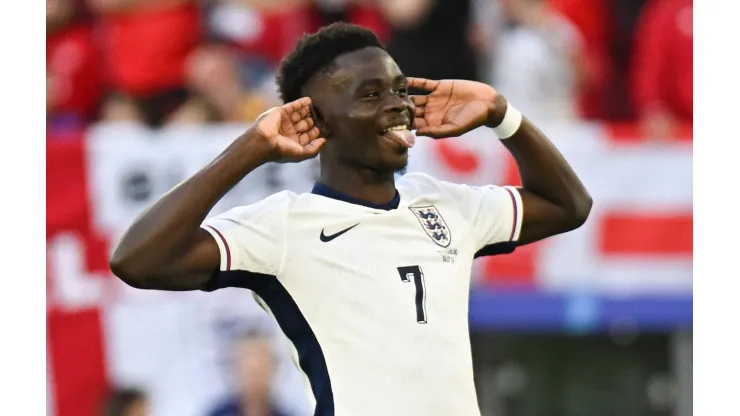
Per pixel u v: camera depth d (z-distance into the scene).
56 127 26.55
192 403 23.78
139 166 23.89
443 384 11.61
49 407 23.45
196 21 26.94
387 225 12.02
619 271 24.42
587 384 27.11
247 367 23.89
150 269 11.04
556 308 24.42
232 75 26.88
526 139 12.97
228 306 23.88
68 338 23.55
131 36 26.77
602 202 24.58
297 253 11.71
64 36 26.83
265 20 27.12
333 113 11.86
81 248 23.69
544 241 24.38
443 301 11.88
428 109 12.73
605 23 27.19
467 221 12.66
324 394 11.51
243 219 11.75
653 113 26.81
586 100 27.09
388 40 27.34
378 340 11.52
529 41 27.09
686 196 24.59
